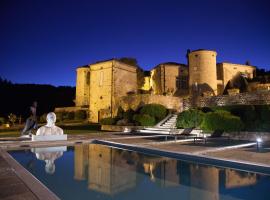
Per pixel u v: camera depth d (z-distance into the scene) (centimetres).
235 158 880
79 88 4400
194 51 3644
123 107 3148
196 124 1966
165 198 526
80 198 527
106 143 1462
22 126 3831
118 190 581
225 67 3925
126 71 3597
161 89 3894
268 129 1600
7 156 941
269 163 770
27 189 527
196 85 3569
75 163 904
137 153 1148
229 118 1683
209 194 547
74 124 3547
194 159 941
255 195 538
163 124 2362
